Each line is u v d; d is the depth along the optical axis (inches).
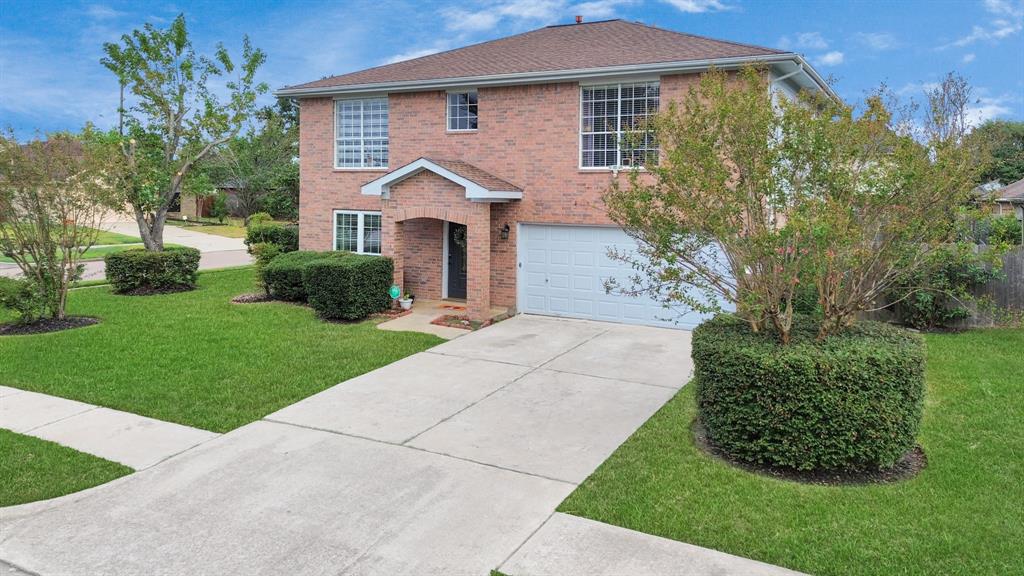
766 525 234.1
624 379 426.3
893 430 264.8
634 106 581.3
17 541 231.3
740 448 284.0
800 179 281.4
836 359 265.3
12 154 528.7
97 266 994.7
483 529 236.7
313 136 725.3
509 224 633.0
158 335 526.3
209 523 241.9
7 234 555.2
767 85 313.0
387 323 580.7
